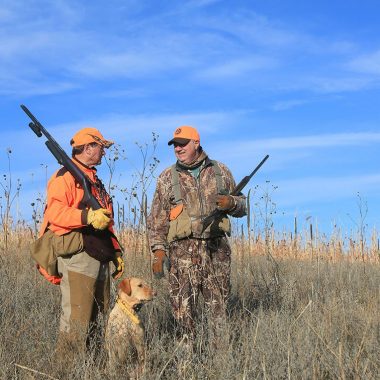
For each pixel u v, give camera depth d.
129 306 4.67
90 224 4.57
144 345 4.62
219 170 5.32
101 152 4.93
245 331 5.02
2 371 4.07
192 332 4.96
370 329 5.03
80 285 4.60
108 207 4.95
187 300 5.14
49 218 4.59
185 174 5.25
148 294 4.68
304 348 4.29
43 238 4.69
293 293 6.78
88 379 4.05
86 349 4.45
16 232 10.99
